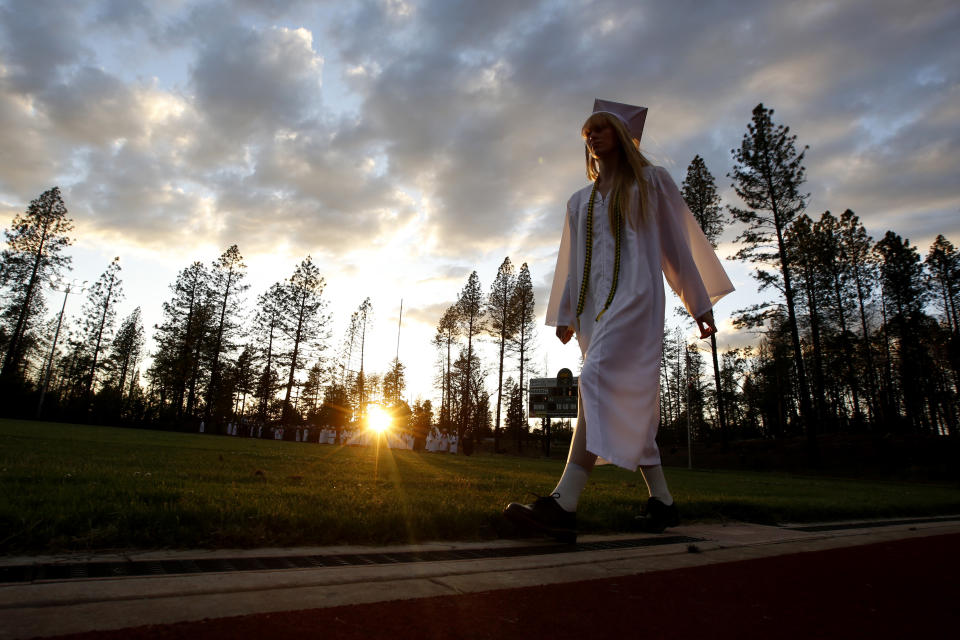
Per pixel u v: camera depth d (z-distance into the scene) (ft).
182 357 147.54
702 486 27.84
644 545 8.36
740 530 10.92
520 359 150.30
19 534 6.16
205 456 25.98
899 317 119.03
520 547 7.76
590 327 9.26
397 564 6.10
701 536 9.70
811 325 114.11
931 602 4.92
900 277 119.44
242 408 178.91
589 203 9.63
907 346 117.91
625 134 9.25
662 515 9.71
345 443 120.16
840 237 119.55
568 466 8.54
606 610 4.31
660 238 9.48
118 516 7.32
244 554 6.29
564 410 114.52
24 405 133.59
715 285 9.80
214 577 5.04
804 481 50.62
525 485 18.54
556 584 5.20
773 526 11.96
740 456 99.81
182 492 10.39
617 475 41.91
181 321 149.89
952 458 84.53
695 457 108.88
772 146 85.66
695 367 166.71
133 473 14.55
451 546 7.57
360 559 6.34
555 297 10.98
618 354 8.22
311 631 3.50
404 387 214.69
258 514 8.07
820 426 148.97
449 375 175.42
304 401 178.40
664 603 4.60
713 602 4.68
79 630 3.41
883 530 11.75
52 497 8.78
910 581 5.84
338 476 18.29
